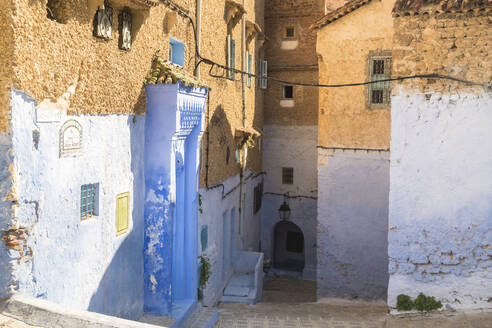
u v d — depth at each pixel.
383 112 16.62
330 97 17.25
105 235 8.52
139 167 9.79
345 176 17.20
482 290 9.37
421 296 9.63
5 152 6.23
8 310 6.22
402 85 9.61
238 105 18.30
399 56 9.62
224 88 15.97
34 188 6.64
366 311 14.65
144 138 9.98
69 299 7.51
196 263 12.35
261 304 16.17
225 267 17.06
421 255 9.62
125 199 9.23
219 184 15.49
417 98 9.54
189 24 12.38
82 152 7.74
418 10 9.43
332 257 17.42
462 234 9.44
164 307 10.17
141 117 9.80
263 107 23.73
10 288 6.35
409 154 9.61
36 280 6.73
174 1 11.28
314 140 23.34
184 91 10.27
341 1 23.27
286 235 26.48
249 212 21.03
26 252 6.52
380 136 16.70
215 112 14.88
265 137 23.94
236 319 12.44
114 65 8.55
